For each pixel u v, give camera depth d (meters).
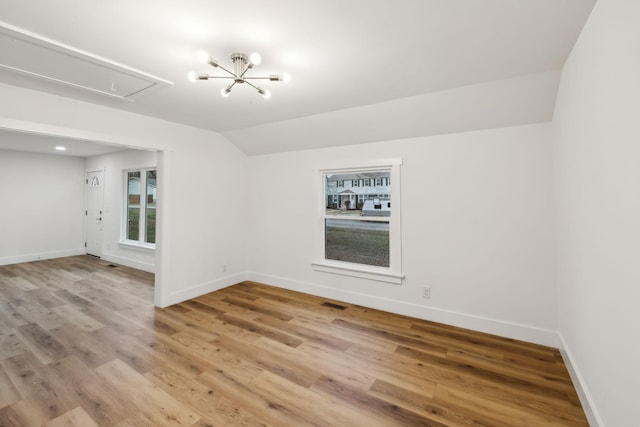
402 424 1.71
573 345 2.06
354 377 2.16
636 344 1.15
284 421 1.73
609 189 1.37
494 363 2.33
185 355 2.44
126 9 1.44
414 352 2.51
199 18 1.52
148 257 5.21
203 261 3.98
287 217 4.22
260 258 4.52
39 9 1.44
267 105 2.94
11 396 1.91
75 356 2.41
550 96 2.33
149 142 3.34
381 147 3.41
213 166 4.07
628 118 1.17
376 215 3.63
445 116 2.81
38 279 4.70
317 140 3.72
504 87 2.37
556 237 2.50
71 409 1.80
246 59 1.92
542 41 1.76
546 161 2.58
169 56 1.93
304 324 3.06
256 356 2.44
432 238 3.13
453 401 1.91
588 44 1.56
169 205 3.55
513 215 2.73
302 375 2.18
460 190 2.97
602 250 1.47
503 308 2.79
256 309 3.47
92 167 6.43
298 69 2.13
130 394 1.94
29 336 2.75
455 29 1.63
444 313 3.08
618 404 1.33
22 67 2.08
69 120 2.72
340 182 3.88
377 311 3.42
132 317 3.21
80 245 6.63
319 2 1.39
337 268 3.76
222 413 1.79
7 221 5.67
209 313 3.34
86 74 2.19
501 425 1.70
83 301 3.71
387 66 2.08
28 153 5.89
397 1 1.39
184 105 2.94
